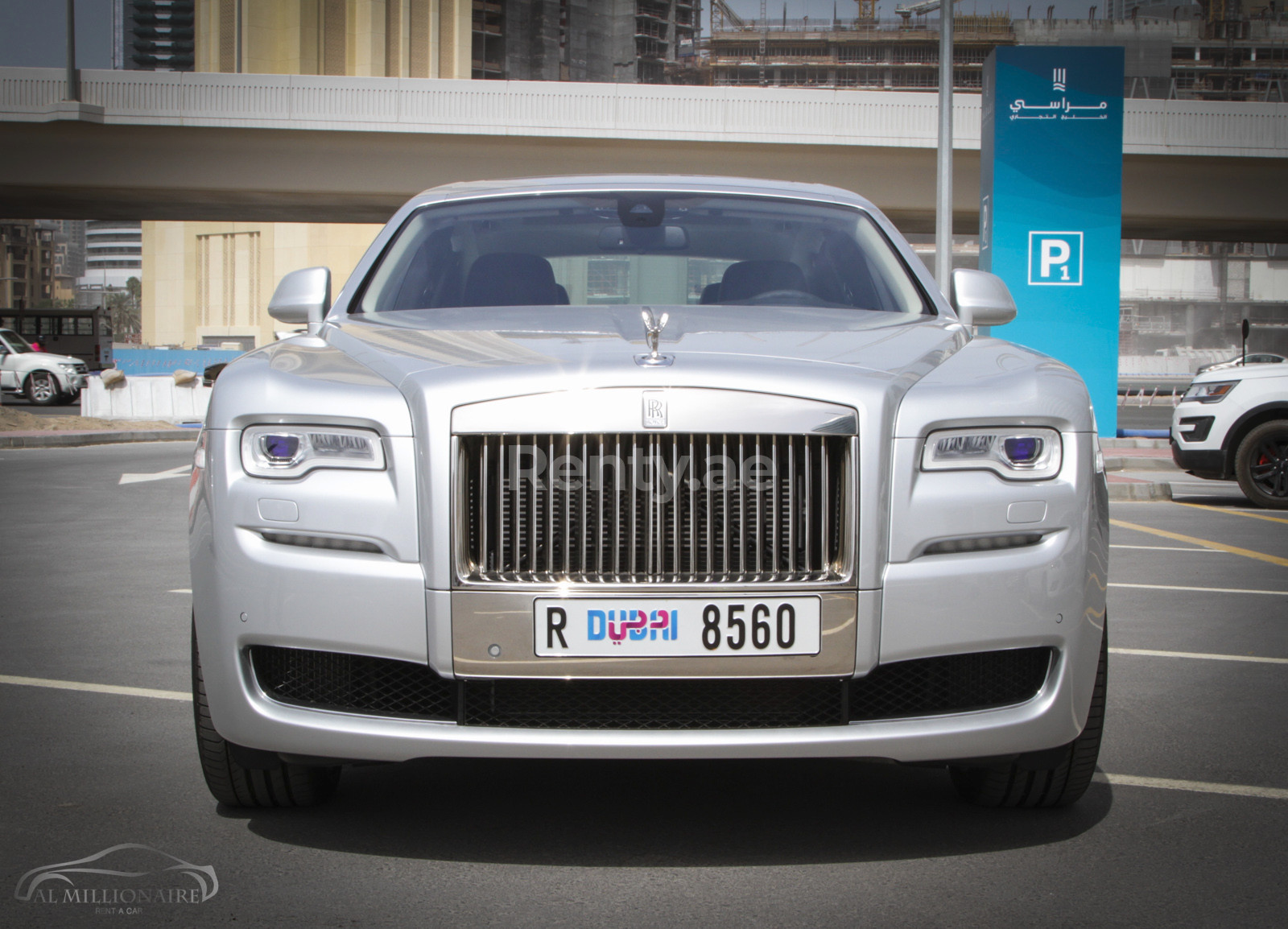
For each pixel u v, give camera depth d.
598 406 2.78
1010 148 18.44
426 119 37.09
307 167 38.06
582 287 4.09
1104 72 18.31
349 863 3.04
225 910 2.76
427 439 2.83
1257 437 11.79
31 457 16.70
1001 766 3.13
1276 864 3.05
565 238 4.25
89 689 4.80
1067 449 3.00
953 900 2.82
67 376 32.47
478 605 2.80
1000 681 2.99
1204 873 2.98
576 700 2.86
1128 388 56.66
